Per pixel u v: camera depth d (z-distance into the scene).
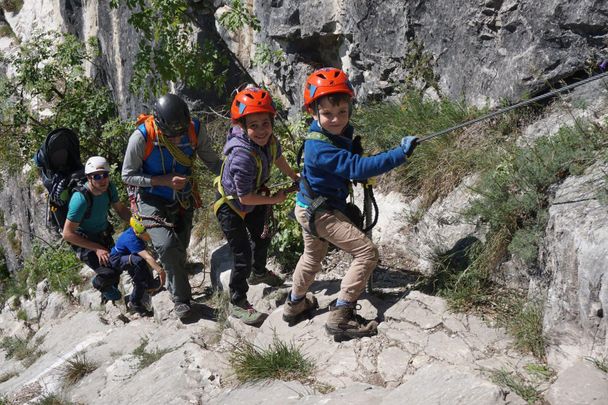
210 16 8.56
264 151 4.73
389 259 5.40
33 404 5.18
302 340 4.51
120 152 10.65
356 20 6.71
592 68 5.02
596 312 3.40
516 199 4.43
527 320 3.94
